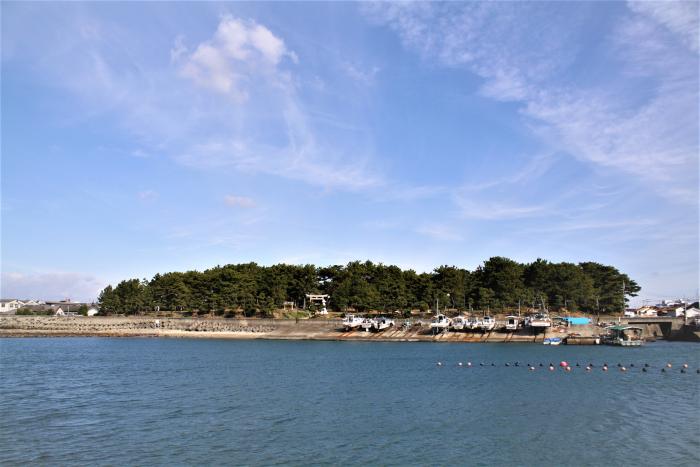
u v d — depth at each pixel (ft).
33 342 586.45
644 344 558.97
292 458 143.64
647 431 173.78
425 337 595.88
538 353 458.91
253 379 290.97
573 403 222.28
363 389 258.37
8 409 205.05
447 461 142.31
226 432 170.09
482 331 595.47
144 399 227.61
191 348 507.30
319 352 467.11
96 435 165.58
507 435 168.25
